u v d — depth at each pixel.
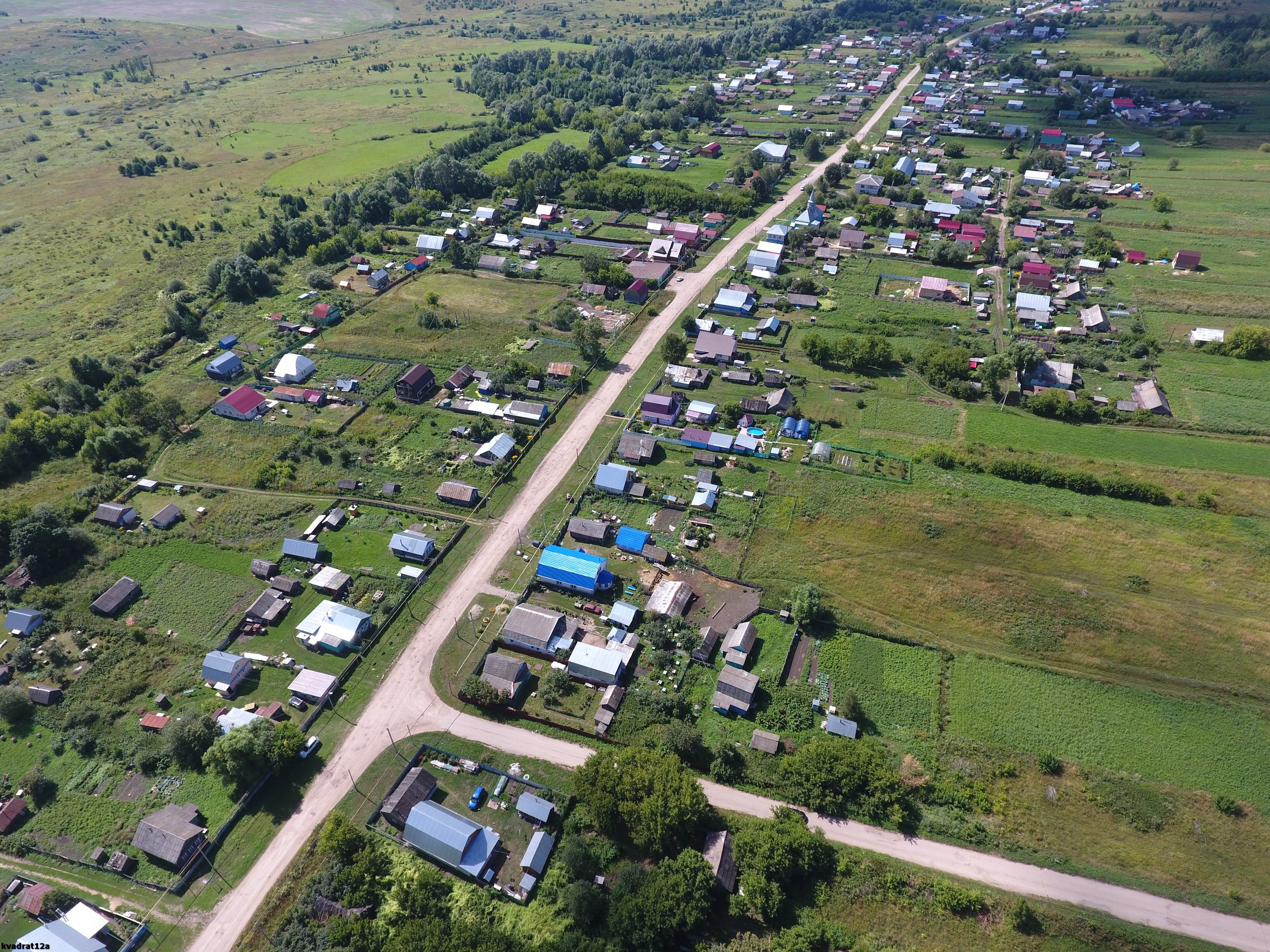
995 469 111.38
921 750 75.25
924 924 61.84
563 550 95.56
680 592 91.19
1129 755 74.75
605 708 78.94
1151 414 122.31
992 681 82.31
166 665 86.06
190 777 74.50
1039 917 61.66
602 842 67.88
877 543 100.00
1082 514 104.00
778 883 63.38
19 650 85.94
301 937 61.47
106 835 69.88
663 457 115.81
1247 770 73.31
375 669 84.50
